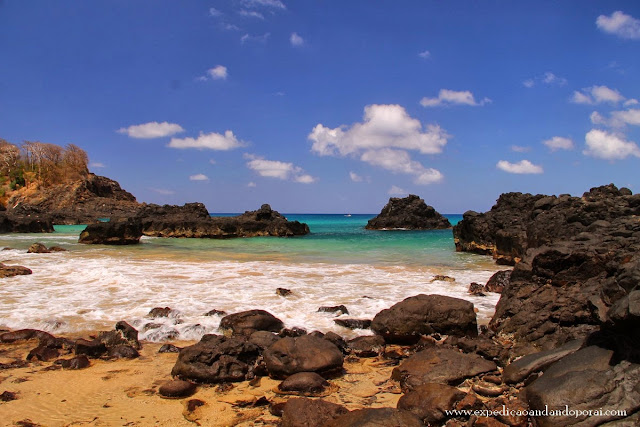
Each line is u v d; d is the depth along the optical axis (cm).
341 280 1808
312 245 3800
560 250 1052
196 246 3741
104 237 3912
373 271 2084
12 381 745
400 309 1061
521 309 1024
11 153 10412
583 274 1027
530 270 1098
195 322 1134
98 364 839
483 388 657
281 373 766
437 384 647
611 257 1011
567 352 679
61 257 2647
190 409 645
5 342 962
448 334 1021
